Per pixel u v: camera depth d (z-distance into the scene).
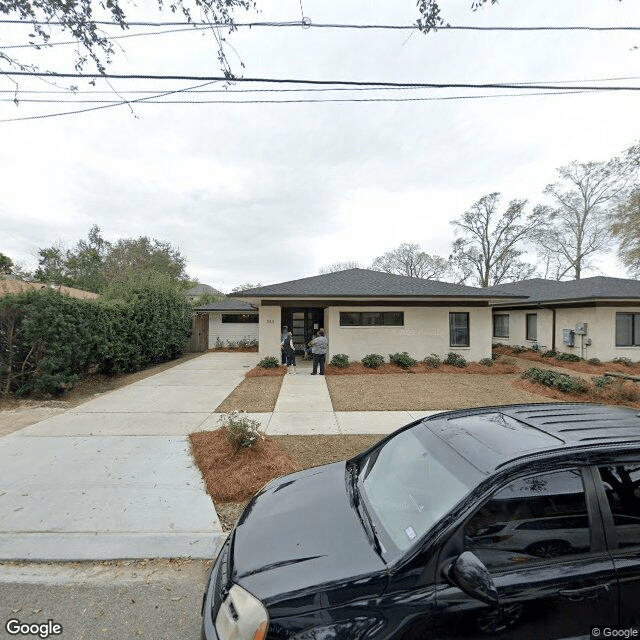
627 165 23.83
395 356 13.42
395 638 1.67
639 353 14.21
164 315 15.36
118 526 3.62
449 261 38.03
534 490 1.95
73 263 31.70
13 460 5.16
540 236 32.06
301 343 17.48
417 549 1.82
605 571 1.84
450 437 2.54
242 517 2.68
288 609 1.75
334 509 2.44
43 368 8.91
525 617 1.74
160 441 5.93
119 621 2.55
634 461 2.08
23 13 4.12
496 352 18.34
